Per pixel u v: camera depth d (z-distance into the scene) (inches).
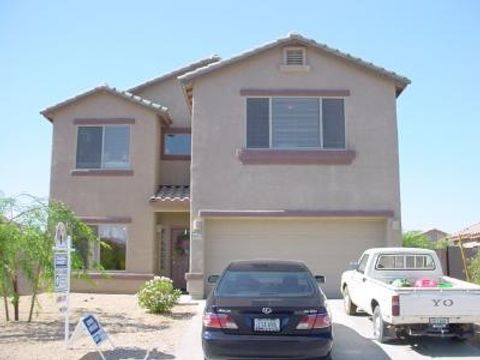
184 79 705.0
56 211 502.6
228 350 310.8
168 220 848.3
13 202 489.1
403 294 391.2
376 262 489.1
